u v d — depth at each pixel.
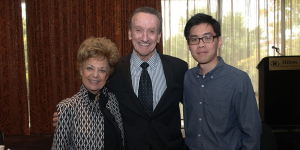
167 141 1.30
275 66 2.46
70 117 1.01
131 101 1.32
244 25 3.91
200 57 1.19
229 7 3.89
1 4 3.71
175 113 1.42
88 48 1.05
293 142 2.24
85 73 1.05
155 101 1.34
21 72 3.80
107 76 1.15
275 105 2.47
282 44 3.94
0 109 3.80
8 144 3.38
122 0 3.86
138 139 1.27
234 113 1.18
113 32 3.90
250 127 1.10
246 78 1.12
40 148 3.20
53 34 3.79
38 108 3.83
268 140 1.43
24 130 3.82
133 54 1.43
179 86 1.42
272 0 3.93
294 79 2.45
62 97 3.85
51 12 3.79
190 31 1.22
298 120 2.45
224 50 3.92
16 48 3.78
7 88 3.81
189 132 1.29
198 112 1.24
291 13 3.88
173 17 3.94
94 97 1.10
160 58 1.48
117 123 1.18
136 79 1.37
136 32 1.29
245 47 3.93
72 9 3.82
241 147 1.17
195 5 3.89
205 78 1.23
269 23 3.95
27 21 3.74
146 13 1.27
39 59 3.79
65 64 3.85
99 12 3.86
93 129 1.04
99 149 1.04
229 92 1.15
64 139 0.99
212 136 1.18
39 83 3.81
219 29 1.21
